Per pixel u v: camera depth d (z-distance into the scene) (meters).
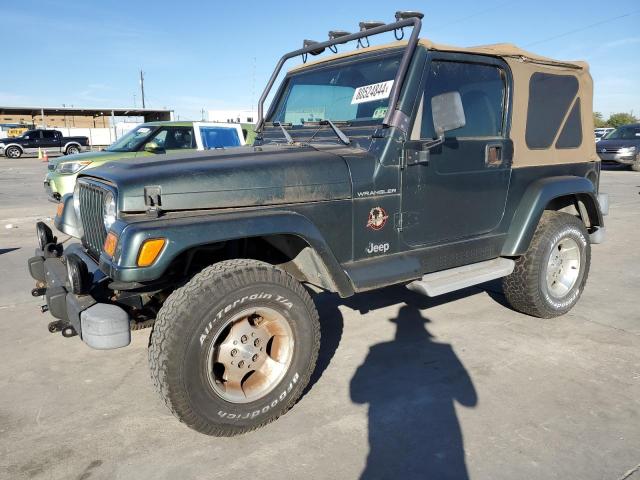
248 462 2.52
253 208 2.77
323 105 3.86
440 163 3.42
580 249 4.34
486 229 3.80
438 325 4.24
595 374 3.34
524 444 2.62
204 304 2.47
